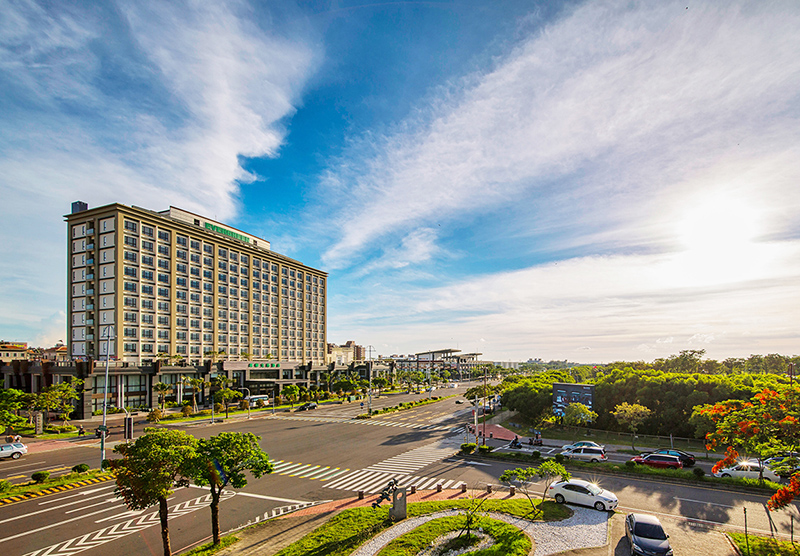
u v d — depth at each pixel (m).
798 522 23.25
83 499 28.78
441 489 30.06
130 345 81.00
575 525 22.67
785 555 18.84
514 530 21.45
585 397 55.03
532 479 32.66
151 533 23.36
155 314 86.69
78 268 84.06
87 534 23.25
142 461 18.50
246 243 112.81
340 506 27.20
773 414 19.83
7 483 30.62
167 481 18.81
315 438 53.19
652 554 18.55
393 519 23.69
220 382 86.94
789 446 19.72
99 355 79.25
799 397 19.41
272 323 121.81
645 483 30.98
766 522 23.23
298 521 24.59
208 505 27.72
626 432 52.84
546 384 70.56
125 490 19.16
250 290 113.69
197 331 96.81
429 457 41.59
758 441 20.55
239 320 109.38
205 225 106.50
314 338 140.00
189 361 93.25
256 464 21.72
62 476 33.84
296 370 123.88
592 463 36.03
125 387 78.31
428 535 21.05
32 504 27.89
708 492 28.72
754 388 44.78
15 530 23.80
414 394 131.25
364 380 134.25
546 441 50.81
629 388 54.38
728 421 21.48
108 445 48.56
